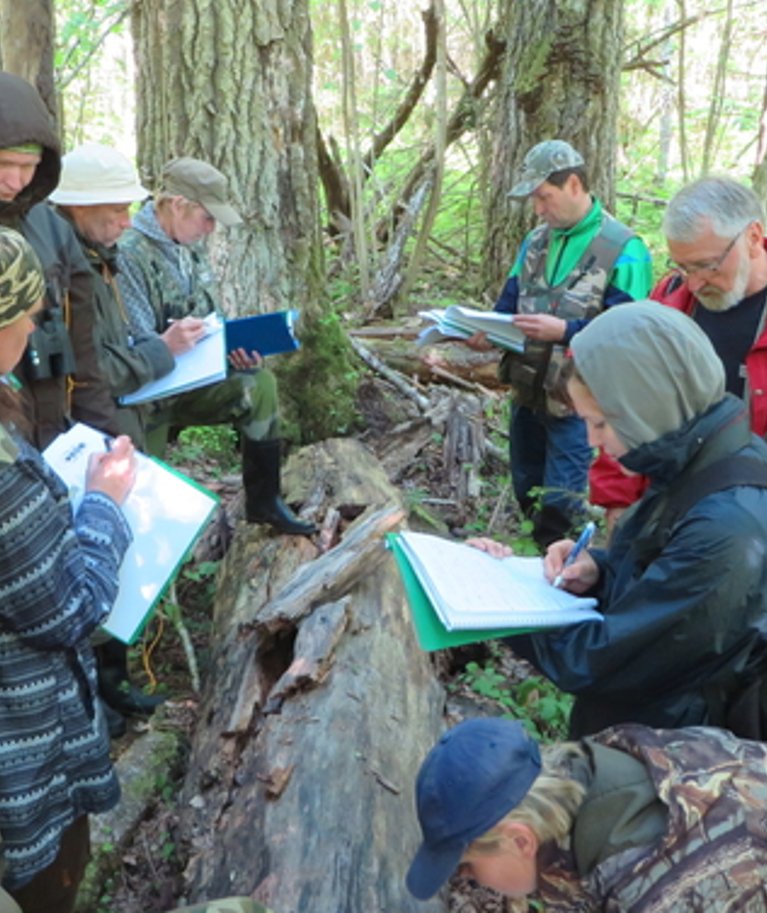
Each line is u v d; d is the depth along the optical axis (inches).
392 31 470.3
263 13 211.3
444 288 332.5
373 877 92.2
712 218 98.3
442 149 281.0
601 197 268.4
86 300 112.0
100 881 109.4
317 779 103.0
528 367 162.2
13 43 141.0
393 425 233.1
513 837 53.7
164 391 129.9
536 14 260.7
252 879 93.6
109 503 85.5
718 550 65.9
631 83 527.5
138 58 222.5
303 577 136.5
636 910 51.9
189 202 145.9
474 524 196.7
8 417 93.5
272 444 156.9
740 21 476.4
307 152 223.3
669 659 70.2
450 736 56.0
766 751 57.2
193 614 168.4
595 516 172.9
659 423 66.6
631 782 55.3
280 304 220.4
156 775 124.9
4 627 74.9
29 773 77.5
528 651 78.9
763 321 103.0
